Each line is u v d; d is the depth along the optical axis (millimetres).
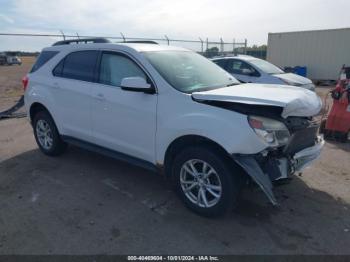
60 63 5074
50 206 3844
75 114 4789
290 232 3352
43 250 3029
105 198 4051
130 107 3986
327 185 4469
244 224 3488
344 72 7863
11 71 29641
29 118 5680
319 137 4160
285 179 3479
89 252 3014
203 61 4645
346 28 19469
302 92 3729
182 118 3492
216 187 3467
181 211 3742
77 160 5344
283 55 22594
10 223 3475
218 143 3227
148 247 3100
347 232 3359
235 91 3641
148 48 4258
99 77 4465
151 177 4691
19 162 5262
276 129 3244
